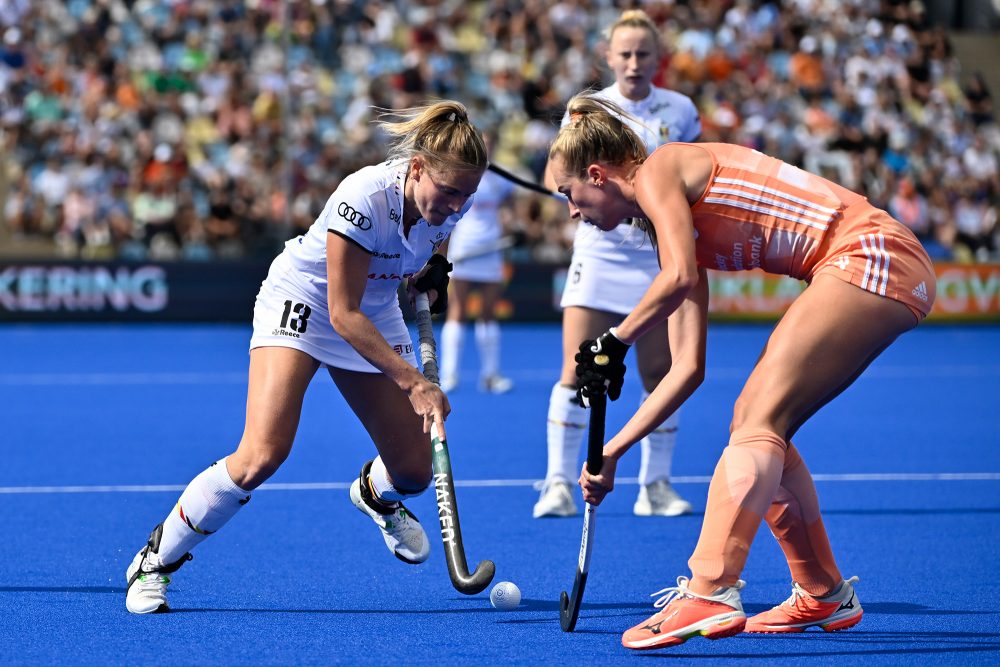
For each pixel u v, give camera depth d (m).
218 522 15.27
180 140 66.94
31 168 66.69
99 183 63.16
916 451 29.75
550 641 14.28
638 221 14.85
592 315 21.69
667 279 12.82
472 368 47.56
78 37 70.38
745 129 72.19
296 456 28.25
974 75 85.12
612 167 13.79
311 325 15.22
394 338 16.16
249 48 72.62
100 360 48.56
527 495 23.78
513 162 70.75
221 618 15.23
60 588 16.72
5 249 64.12
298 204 63.34
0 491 23.98
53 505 22.61
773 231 13.62
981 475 26.47
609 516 21.98
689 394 14.02
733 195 13.57
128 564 18.14
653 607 15.91
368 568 17.95
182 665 13.27
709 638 13.50
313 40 73.69
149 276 61.22
